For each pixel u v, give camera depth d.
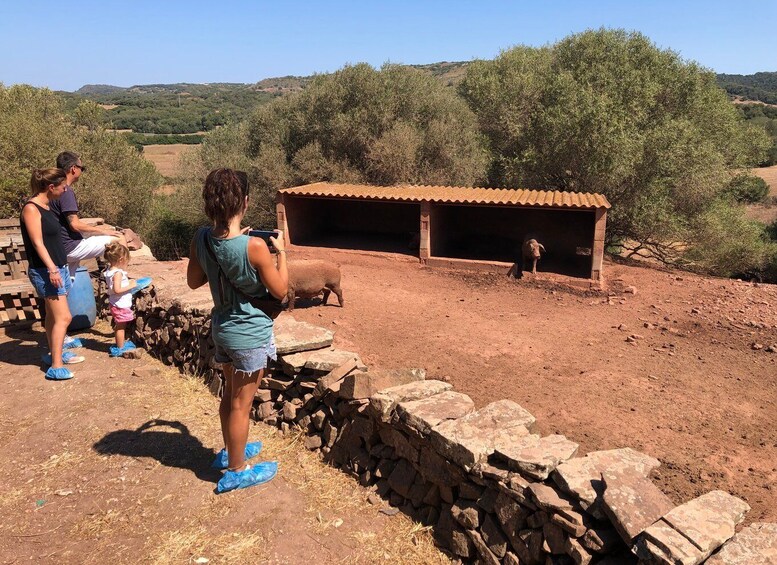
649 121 17.75
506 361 6.03
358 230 14.28
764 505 3.46
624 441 4.29
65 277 5.38
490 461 3.24
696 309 8.56
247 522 3.48
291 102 21.66
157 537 3.33
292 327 5.05
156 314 6.29
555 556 2.84
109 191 18.31
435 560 3.28
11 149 15.38
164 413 4.80
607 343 6.90
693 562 2.36
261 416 4.76
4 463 4.04
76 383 5.31
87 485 3.80
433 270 10.80
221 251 3.20
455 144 19.72
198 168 21.38
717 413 4.93
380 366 5.62
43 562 3.12
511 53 23.97
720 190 18.55
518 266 10.91
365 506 3.74
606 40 19.58
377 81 19.80
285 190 11.89
